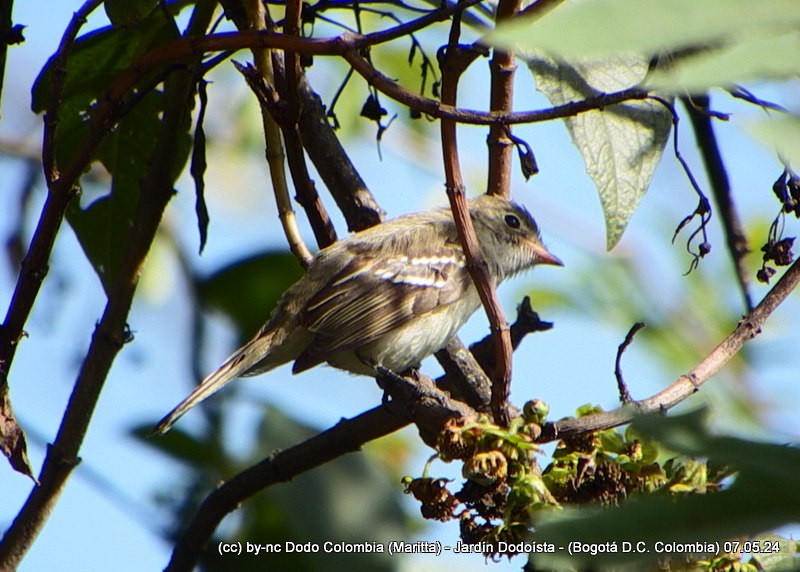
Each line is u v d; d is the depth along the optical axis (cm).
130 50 969
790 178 784
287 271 1168
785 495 252
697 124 941
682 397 718
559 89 845
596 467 629
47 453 886
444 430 659
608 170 852
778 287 756
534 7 605
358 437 843
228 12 884
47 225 762
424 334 1246
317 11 951
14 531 877
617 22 228
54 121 759
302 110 964
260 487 877
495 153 965
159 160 895
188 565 902
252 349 1105
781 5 227
